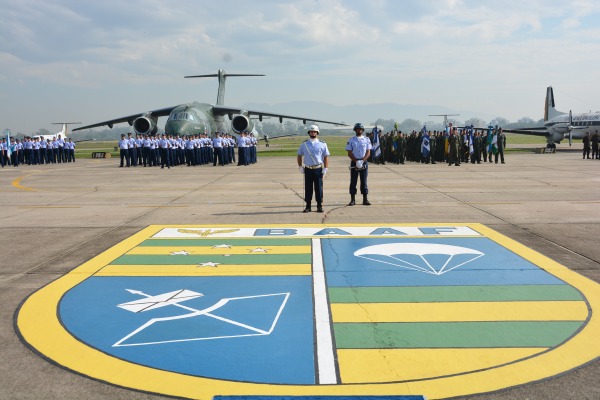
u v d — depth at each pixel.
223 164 30.97
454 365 4.20
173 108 41.50
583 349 4.48
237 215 11.81
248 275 6.80
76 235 9.66
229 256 7.86
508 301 5.71
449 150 28.48
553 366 4.18
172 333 4.92
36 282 6.66
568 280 6.45
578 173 22.44
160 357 4.40
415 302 5.70
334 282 6.45
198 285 6.40
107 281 6.64
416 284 6.34
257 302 5.74
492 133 29.69
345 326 5.02
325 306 5.58
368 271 6.93
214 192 16.66
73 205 13.85
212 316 5.34
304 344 4.61
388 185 18.03
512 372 4.07
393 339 4.71
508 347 4.54
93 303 5.82
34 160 35.28
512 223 10.28
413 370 4.11
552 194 14.95
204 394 3.78
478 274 6.75
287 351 4.47
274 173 24.47
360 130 12.90
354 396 3.71
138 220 11.27
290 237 9.20
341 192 16.09
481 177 20.92
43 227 10.52
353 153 12.97
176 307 5.63
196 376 4.05
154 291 6.20
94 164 35.25
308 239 9.01
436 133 32.62
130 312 5.51
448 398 3.69
